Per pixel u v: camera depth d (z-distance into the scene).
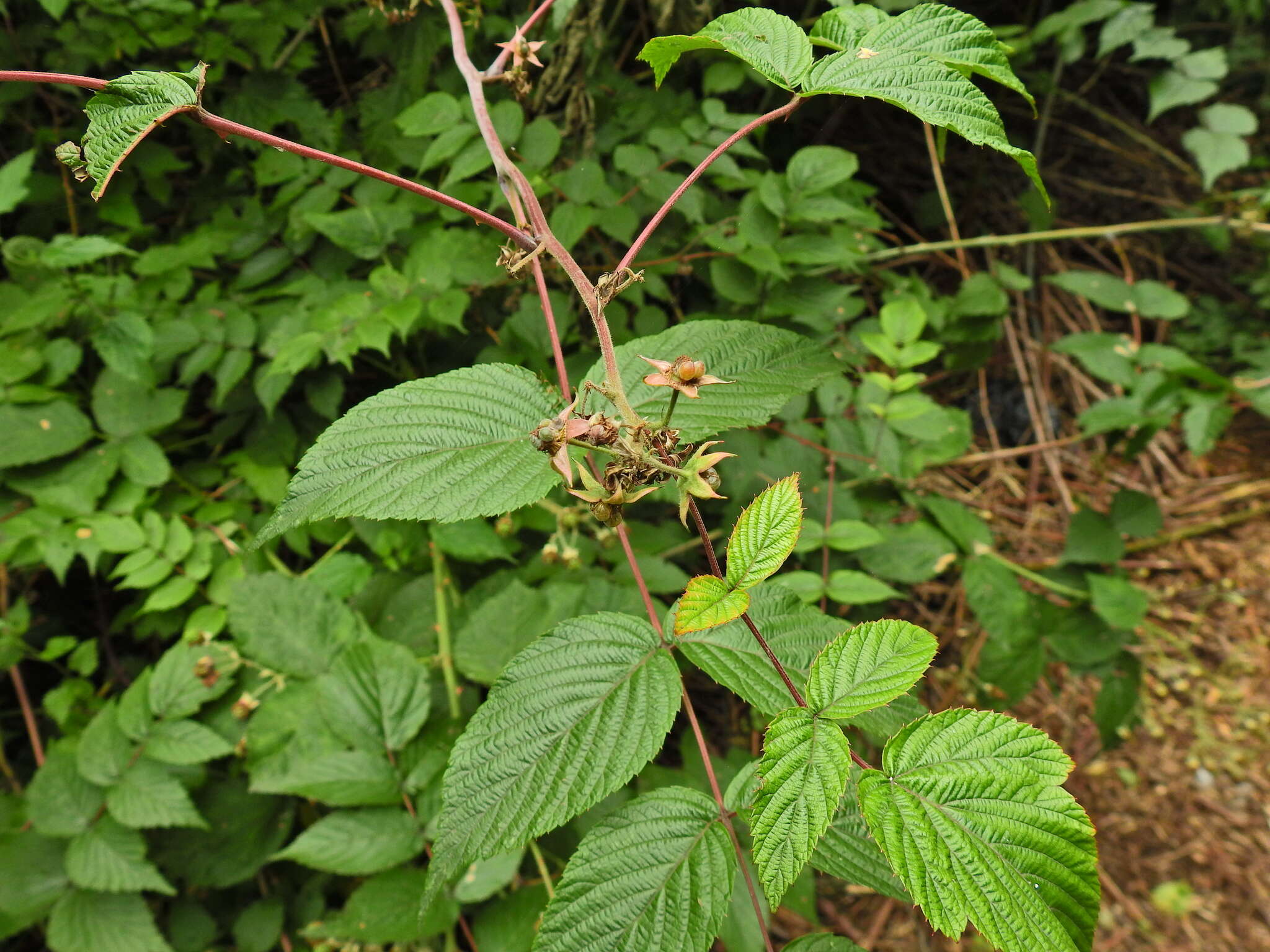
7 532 0.52
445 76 0.63
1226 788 0.75
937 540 0.58
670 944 0.24
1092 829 0.19
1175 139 1.04
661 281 0.58
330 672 0.47
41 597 0.64
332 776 0.45
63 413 0.56
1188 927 0.68
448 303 0.51
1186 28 0.98
